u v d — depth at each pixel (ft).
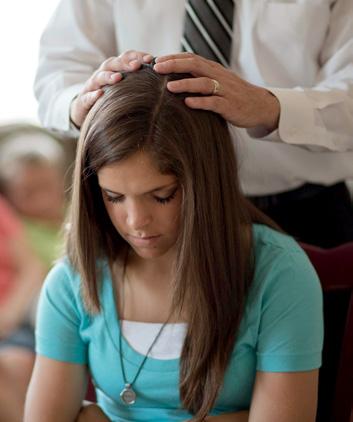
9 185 7.52
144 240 3.45
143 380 3.81
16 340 7.52
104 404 4.12
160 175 3.24
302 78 4.83
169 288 3.81
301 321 3.65
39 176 7.56
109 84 3.43
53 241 7.63
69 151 7.65
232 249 3.54
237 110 3.55
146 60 3.46
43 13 7.84
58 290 3.96
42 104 5.08
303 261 3.76
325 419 4.19
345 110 4.34
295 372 3.64
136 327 3.83
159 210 3.37
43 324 4.01
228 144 3.51
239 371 3.75
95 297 3.81
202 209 3.37
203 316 3.57
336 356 4.13
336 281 4.12
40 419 3.95
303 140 4.22
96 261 3.79
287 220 5.04
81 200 3.58
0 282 7.47
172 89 3.26
